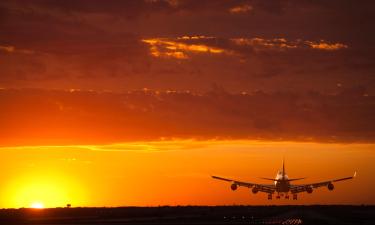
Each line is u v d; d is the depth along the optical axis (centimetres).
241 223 16388
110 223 17012
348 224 16088
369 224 16050
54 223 17538
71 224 16938
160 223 16650
